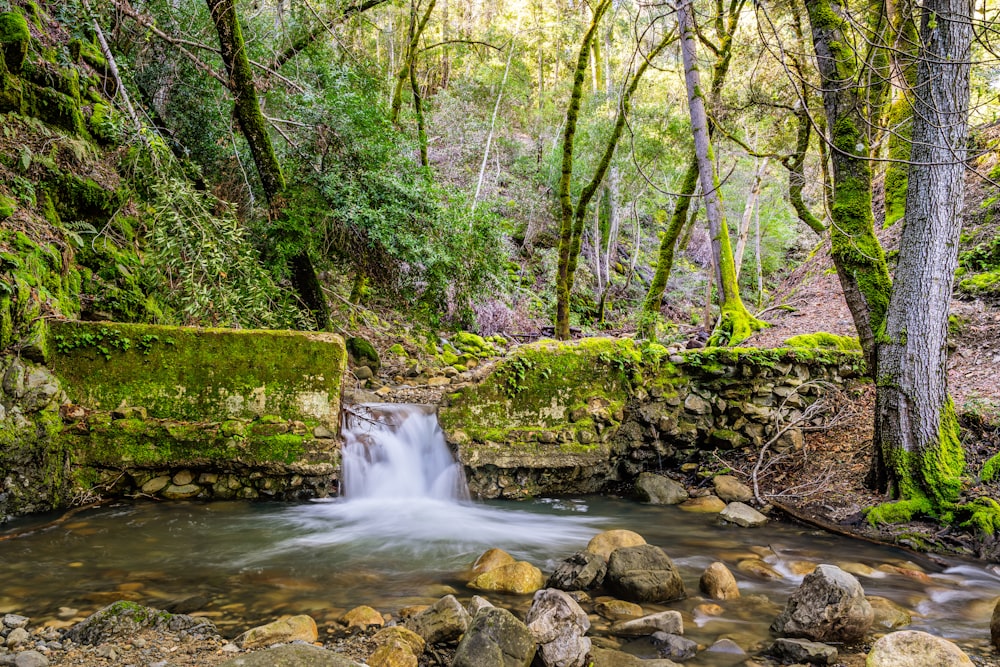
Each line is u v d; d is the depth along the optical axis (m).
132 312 6.55
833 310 11.27
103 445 5.31
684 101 15.53
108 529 4.79
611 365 6.98
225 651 2.90
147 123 7.52
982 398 6.51
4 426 4.69
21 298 4.96
